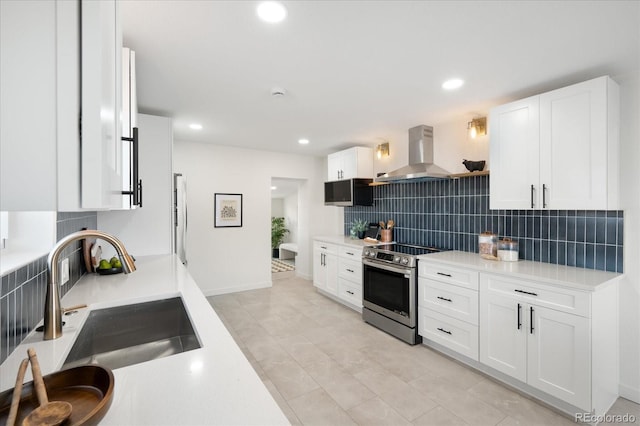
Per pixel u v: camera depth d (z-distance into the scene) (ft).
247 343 9.86
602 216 7.47
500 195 8.40
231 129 11.97
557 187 7.27
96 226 8.48
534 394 7.09
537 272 7.20
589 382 6.07
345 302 13.69
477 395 7.16
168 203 9.59
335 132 12.50
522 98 8.58
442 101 8.83
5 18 1.25
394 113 9.98
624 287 7.14
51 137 1.30
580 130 6.89
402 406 6.77
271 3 4.56
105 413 2.15
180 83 7.47
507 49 5.94
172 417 2.27
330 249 14.21
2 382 2.76
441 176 9.90
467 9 4.72
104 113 1.58
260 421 2.24
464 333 8.36
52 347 3.47
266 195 16.71
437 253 10.11
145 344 5.16
